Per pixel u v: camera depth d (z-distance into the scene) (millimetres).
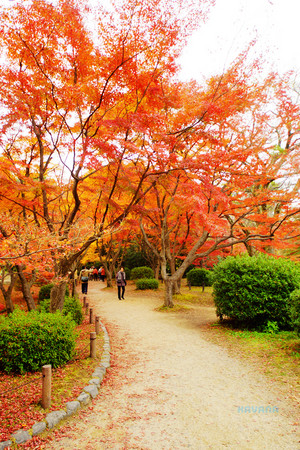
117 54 5582
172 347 7016
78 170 6730
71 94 5480
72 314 8859
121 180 6578
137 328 9156
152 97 6238
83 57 5953
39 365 5129
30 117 6434
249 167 8898
